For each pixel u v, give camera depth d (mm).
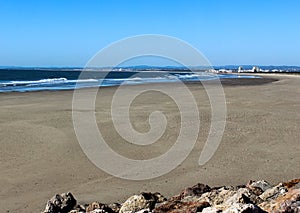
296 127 14836
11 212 7113
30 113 18250
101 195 7969
